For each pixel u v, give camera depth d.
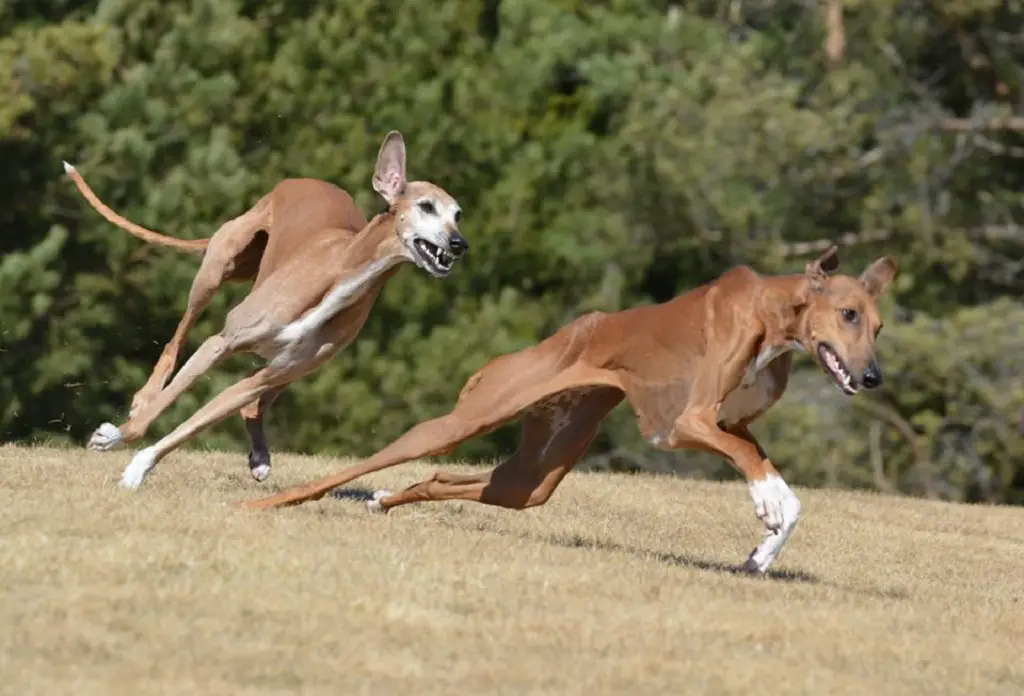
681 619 8.74
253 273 11.89
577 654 7.96
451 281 25.77
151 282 23.48
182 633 7.62
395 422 24.47
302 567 8.77
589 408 10.43
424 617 8.23
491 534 10.70
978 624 9.77
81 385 23.45
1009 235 27.20
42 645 7.29
